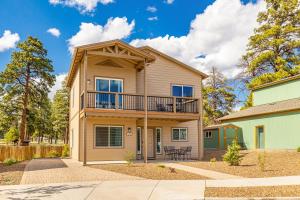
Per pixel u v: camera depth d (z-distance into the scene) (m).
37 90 33.31
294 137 20.33
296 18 34.69
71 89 24.44
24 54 32.47
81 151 18.09
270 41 34.38
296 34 34.22
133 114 17.47
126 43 16.95
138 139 20.19
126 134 18.97
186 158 20.84
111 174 11.90
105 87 18.77
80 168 13.94
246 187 8.87
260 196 7.59
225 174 11.96
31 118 34.38
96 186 9.24
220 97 44.00
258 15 37.00
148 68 20.77
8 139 32.38
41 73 33.28
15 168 14.46
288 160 14.98
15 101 33.06
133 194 8.10
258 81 33.19
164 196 7.84
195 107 19.73
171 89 21.23
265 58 34.12
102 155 18.17
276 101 26.34
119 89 19.12
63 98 47.00
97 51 16.62
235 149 14.88
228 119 28.36
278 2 36.12
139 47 20.73
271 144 22.48
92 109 16.39
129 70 19.58
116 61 19.20
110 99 18.36
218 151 25.20
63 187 9.19
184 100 19.98
